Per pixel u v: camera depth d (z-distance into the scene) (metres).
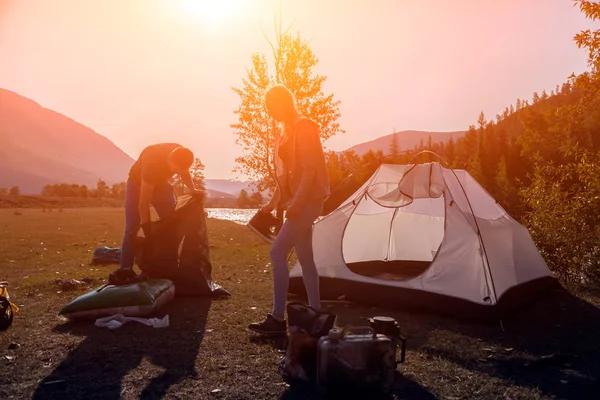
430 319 5.11
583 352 4.09
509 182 30.97
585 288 6.91
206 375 3.42
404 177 6.20
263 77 17.36
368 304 5.76
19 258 10.86
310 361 3.29
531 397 3.12
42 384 3.23
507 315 5.11
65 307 4.79
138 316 4.88
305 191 4.07
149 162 5.51
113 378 3.35
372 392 2.96
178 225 6.00
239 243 14.14
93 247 13.41
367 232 7.56
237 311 5.30
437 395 3.13
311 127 4.15
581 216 7.95
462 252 5.44
